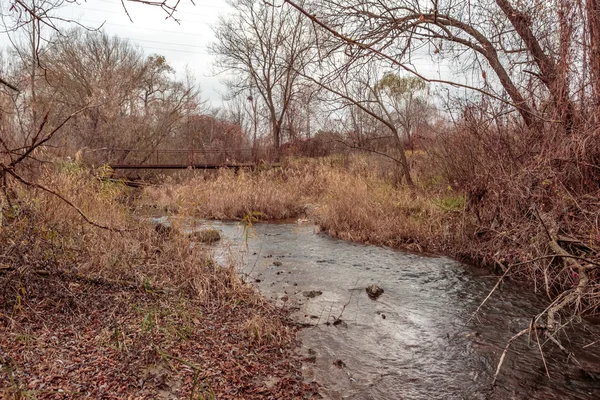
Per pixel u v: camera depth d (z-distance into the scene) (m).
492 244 7.36
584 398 3.36
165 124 23.16
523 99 6.45
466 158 8.36
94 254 5.21
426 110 14.51
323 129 21.39
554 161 6.19
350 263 7.49
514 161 6.90
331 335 4.45
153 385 3.03
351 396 3.31
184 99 24.41
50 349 3.29
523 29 6.37
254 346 3.96
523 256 6.35
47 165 6.18
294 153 25.14
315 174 16.31
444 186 10.48
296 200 14.33
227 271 5.83
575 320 4.86
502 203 7.07
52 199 5.39
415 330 4.64
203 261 6.05
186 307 4.53
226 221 12.09
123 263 5.28
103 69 20.59
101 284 4.64
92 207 6.22
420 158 13.59
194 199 10.80
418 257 7.96
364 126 18.38
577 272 5.27
